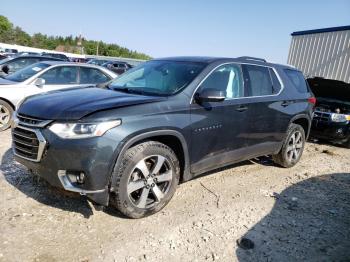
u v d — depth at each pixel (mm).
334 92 9398
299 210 4352
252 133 4918
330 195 4984
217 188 4805
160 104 3746
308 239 3660
